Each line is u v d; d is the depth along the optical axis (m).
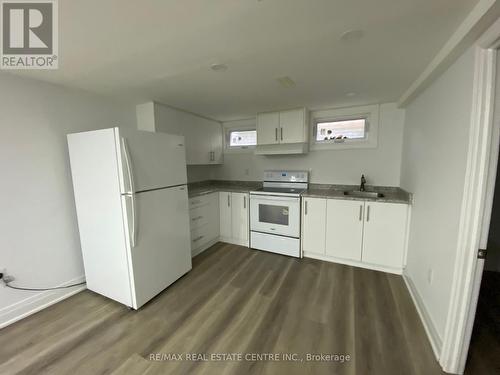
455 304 1.34
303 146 3.15
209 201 3.34
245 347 1.59
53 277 2.14
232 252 3.21
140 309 2.01
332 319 1.85
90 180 2.03
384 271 2.62
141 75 1.95
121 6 1.07
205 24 1.23
